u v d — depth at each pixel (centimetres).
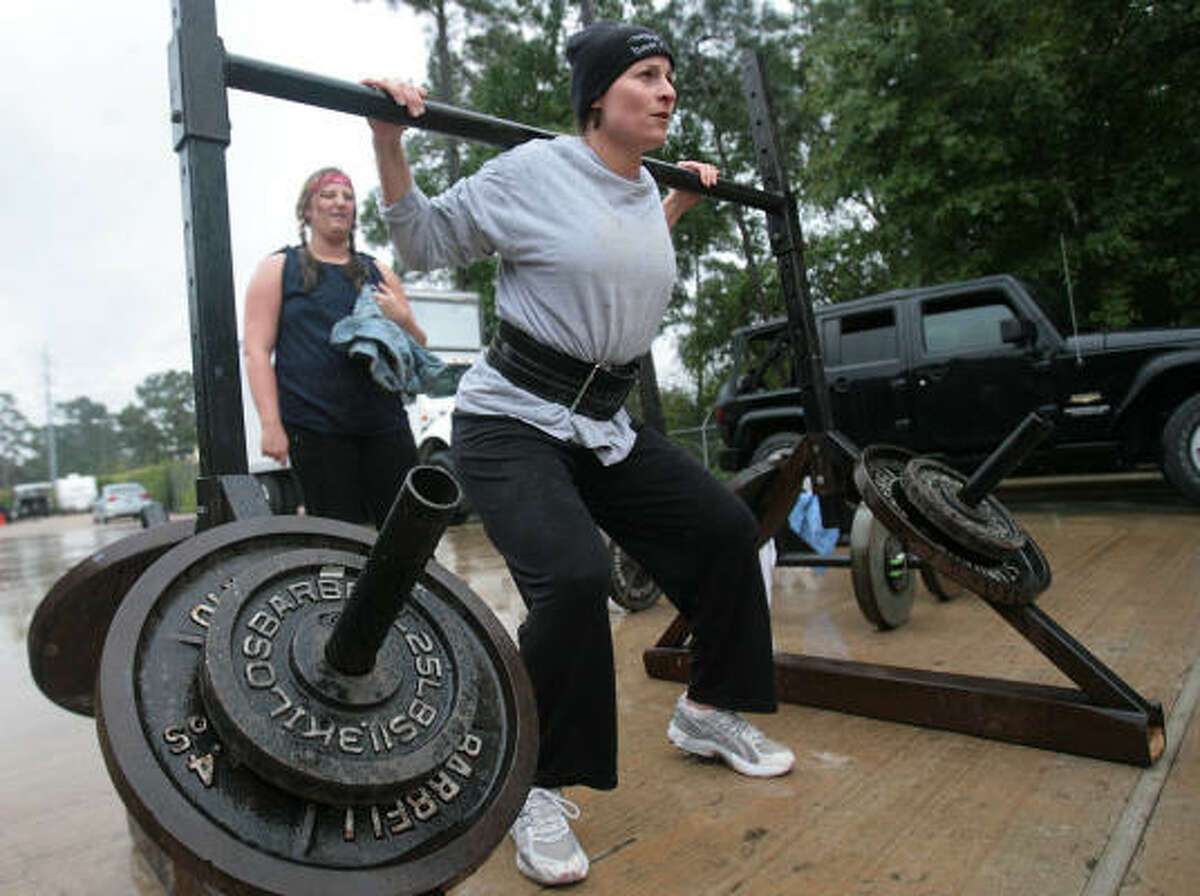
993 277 621
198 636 94
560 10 1427
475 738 105
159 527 134
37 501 4584
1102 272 871
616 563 380
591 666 154
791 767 202
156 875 172
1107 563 413
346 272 235
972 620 337
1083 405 577
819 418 260
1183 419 540
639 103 171
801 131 1498
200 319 125
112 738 80
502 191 168
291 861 84
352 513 232
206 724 88
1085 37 873
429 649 105
